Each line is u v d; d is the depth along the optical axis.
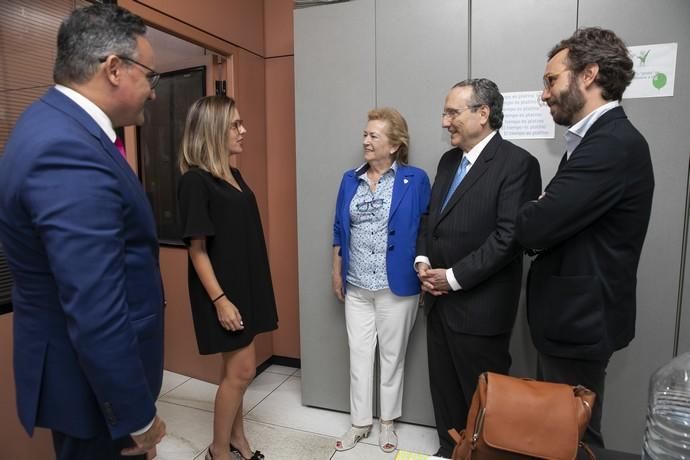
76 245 0.85
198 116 1.73
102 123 1.00
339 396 2.51
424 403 2.32
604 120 1.28
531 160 1.71
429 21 2.10
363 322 2.20
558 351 1.39
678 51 1.78
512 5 1.97
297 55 2.35
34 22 1.63
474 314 1.72
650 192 1.32
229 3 2.66
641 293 1.94
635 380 1.97
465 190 1.73
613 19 1.84
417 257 1.95
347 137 2.31
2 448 1.61
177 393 2.78
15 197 0.88
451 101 1.74
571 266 1.35
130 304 1.02
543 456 0.87
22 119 0.95
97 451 1.08
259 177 3.02
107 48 0.97
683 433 0.85
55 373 0.98
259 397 2.72
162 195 2.94
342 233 2.20
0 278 1.58
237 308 1.76
